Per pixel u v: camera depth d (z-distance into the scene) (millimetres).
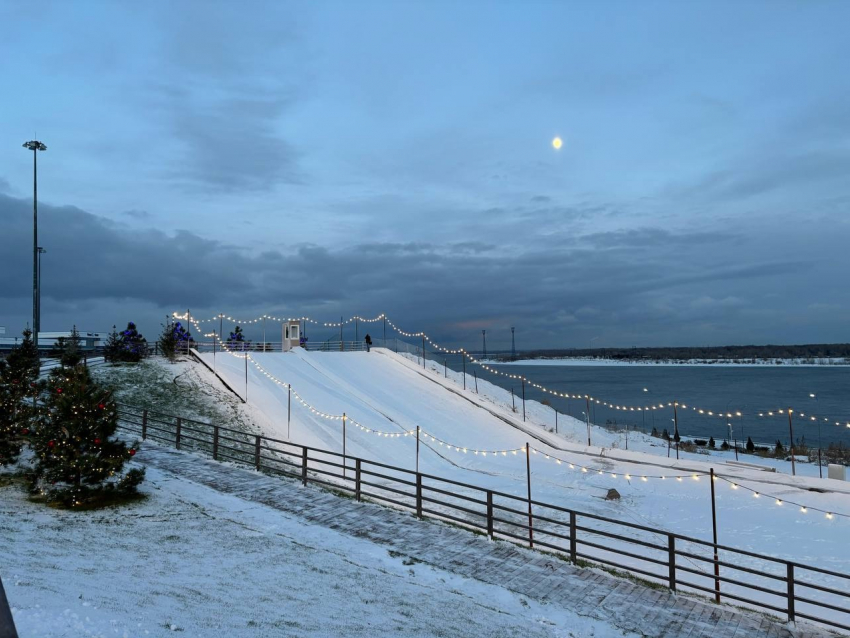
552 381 165375
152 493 16359
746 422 72625
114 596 8883
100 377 32031
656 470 28672
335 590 10766
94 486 15664
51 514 14016
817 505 22953
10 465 18219
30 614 7293
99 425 15312
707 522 21031
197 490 17031
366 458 27906
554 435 36406
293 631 8438
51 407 15898
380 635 8773
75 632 6906
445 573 12312
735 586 15188
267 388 34688
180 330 44094
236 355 41562
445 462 29453
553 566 13141
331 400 35469
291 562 12117
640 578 13352
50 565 10188
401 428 33281
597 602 11406
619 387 135750
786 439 58188
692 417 77312
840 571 16562
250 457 23109
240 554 12297
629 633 10188
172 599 9188
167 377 33750
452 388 43719
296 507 16125
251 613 9008
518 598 11328
